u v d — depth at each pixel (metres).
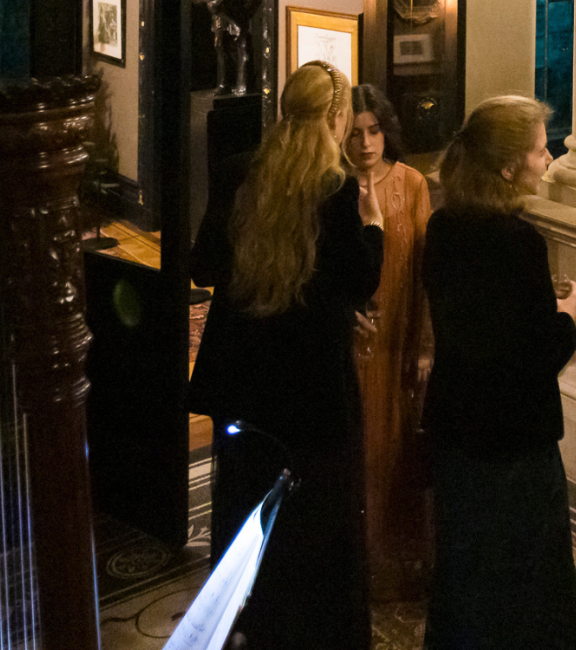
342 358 1.83
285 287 1.75
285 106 1.78
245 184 1.83
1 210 1.15
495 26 3.47
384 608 2.38
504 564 1.77
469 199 1.75
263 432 1.69
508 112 1.72
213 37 4.33
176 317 2.54
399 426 2.25
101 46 2.20
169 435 2.65
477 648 1.81
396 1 3.44
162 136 2.41
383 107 2.06
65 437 1.26
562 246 3.07
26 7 1.82
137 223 2.56
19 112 1.08
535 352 1.68
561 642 1.80
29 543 1.33
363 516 1.95
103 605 2.43
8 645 1.33
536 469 1.74
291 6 3.92
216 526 1.92
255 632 1.84
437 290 1.78
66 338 1.22
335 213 1.75
